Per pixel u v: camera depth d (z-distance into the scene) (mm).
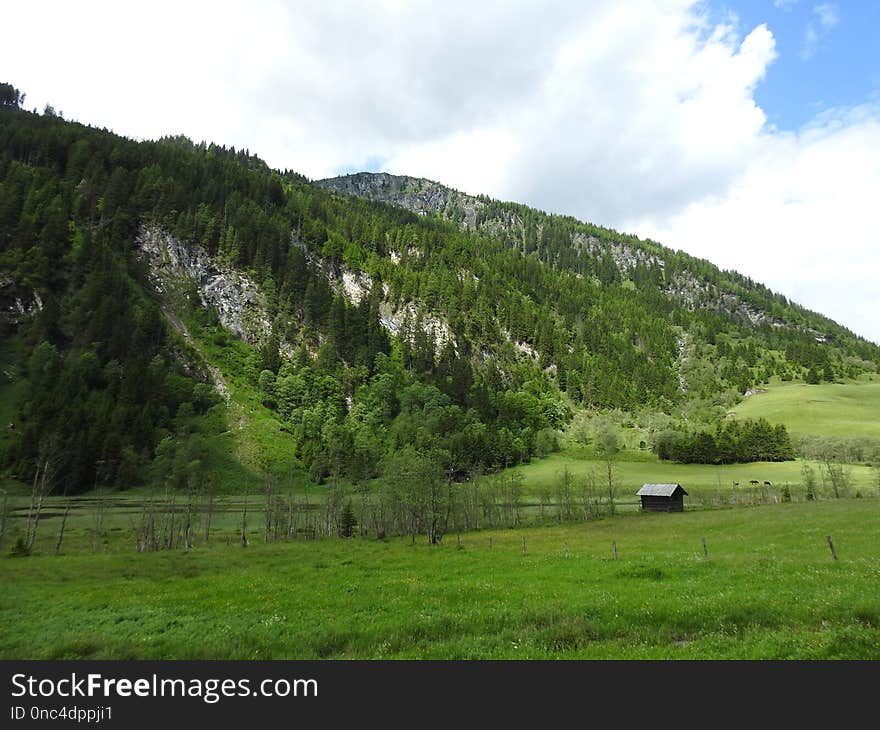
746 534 45500
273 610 24109
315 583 32156
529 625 18562
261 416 172000
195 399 161625
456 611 21625
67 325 159375
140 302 179875
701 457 185625
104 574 40188
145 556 53281
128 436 133000
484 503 96625
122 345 160625
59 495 113312
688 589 22531
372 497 94000
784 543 37062
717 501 108312
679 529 57875
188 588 32219
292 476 143750
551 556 39812
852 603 17516
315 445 157000
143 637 19609
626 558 35375
